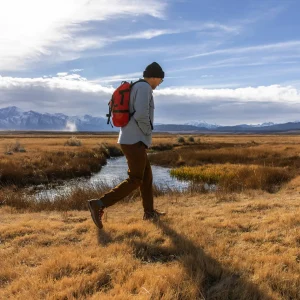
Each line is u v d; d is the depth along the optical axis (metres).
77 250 3.53
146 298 2.47
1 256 3.47
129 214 5.65
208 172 20.06
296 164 21.36
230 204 6.21
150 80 4.39
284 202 6.19
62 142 56.75
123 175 23.03
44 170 21.03
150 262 3.34
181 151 37.94
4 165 20.22
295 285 2.77
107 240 3.95
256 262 3.20
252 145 49.16
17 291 2.69
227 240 3.90
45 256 3.46
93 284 2.80
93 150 37.09
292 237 3.86
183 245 3.65
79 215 5.57
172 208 6.03
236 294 2.64
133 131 4.25
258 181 11.47
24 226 4.58
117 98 4.23
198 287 2.69
